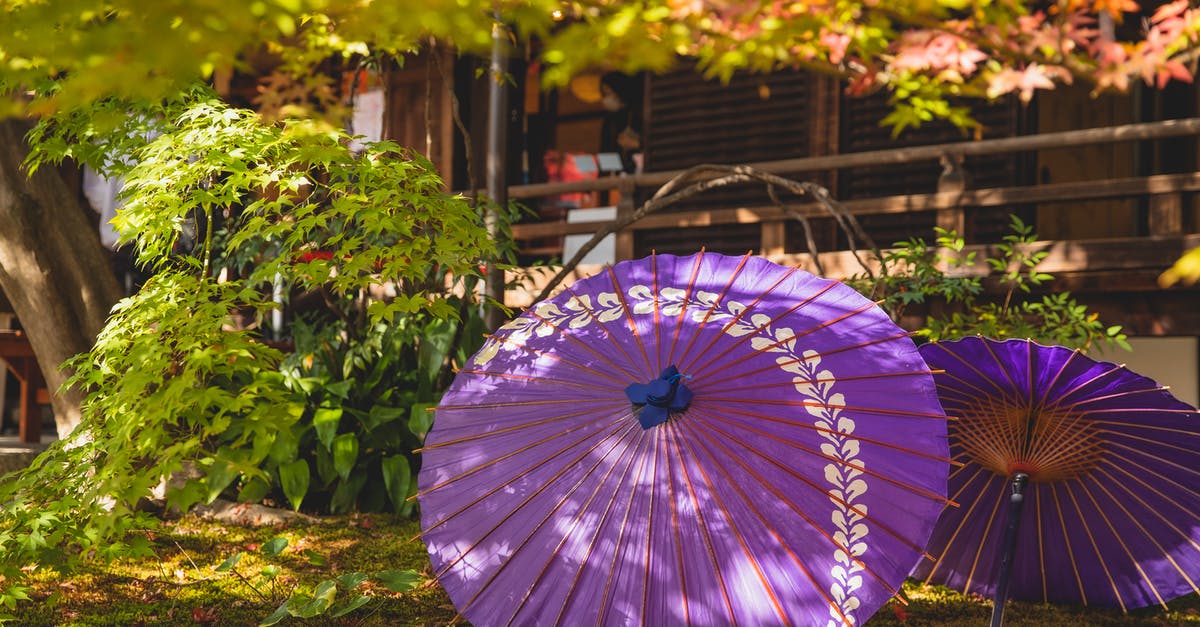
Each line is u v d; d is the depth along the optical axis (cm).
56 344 575
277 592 439
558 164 1133
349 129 675
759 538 302
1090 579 410
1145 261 641
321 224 437
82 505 383
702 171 604
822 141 902
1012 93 848
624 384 337
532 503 329
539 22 226
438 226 473
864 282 635
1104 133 668
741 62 265
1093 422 358
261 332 777
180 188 429
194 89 464
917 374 320
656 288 368
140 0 173
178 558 490
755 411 318
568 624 309
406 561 496
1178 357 826
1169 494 377
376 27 206
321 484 609
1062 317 675
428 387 617
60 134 461
